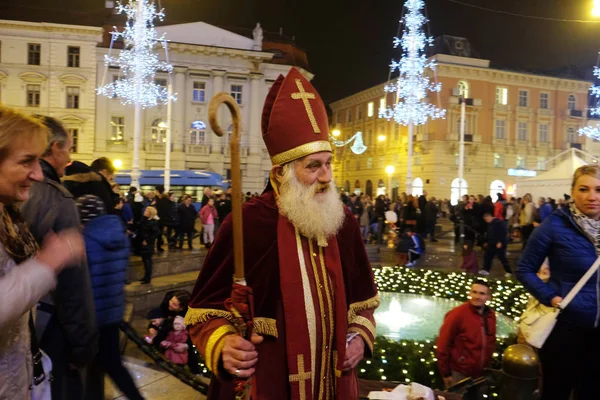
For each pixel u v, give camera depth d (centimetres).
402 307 848
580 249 278
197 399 368
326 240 178
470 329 405
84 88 3231
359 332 185
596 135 3528
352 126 4825
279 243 172
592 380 285
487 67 3716
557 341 283
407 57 2378
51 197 223
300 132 177
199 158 3369
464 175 3672
